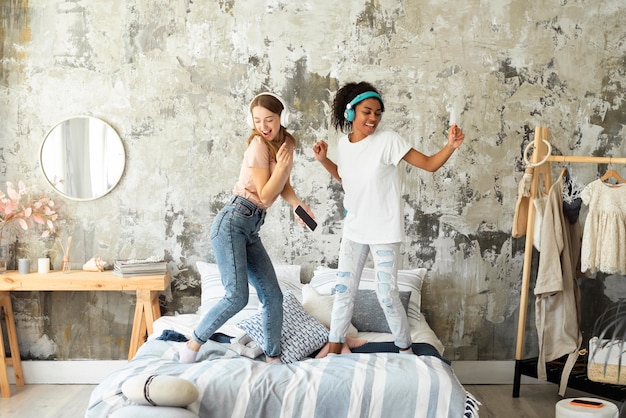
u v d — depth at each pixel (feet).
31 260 16.57
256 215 12.12
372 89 12.76
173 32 16.42
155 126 16.52
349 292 12.88
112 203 16.60
